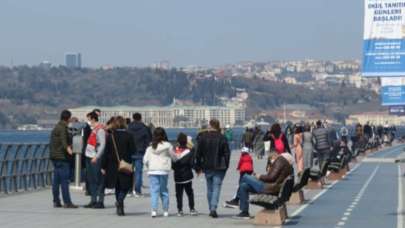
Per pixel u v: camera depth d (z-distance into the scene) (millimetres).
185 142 41500
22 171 55062
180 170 41281
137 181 52188
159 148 40875
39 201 48438
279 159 39312
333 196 55844
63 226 36594
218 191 40969
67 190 44656
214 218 40656
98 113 45125
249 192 40781
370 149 140625
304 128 73500
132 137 42406
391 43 75438
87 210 43719
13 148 53594
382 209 46844
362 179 74062
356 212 45031
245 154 42438
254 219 38438
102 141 44406
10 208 44375
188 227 36969
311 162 73062
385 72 75750
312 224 39219
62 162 44438
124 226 36969
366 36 76000
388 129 179000
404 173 80000
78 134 53844
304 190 61188
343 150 84500
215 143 40781
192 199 41812
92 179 44656
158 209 44906
